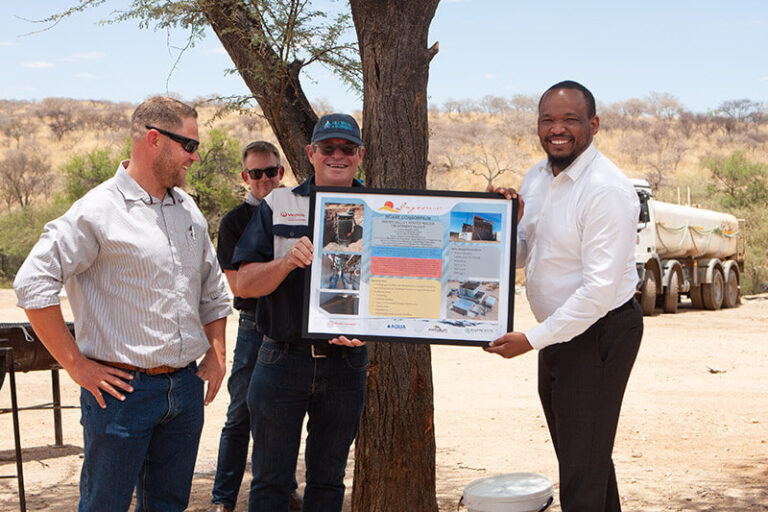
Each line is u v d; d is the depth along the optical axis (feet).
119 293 10.25
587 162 11.21
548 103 11.12
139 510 11.14
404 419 13.82
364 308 11.41
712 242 63.77
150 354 10.34
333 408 12.21
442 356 41.98
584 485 11.43
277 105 15.97
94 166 110.32
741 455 21.76
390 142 13.39
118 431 10.22
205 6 16.01
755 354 41.68
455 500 17.34
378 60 13.41
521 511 11.82
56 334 9.85
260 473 12.31
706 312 62.08
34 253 9.89
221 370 11.51
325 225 11.37
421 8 13.34
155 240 10.44
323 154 11.96
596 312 10.80
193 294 10.94
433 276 11.40
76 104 295.07
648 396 30.99
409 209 11.39
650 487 18.42
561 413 11.51
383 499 13.87
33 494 18.19
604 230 10.81
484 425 26.17
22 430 25.71
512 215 11.34
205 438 24.80
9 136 244.63
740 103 283.38
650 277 57.57
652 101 284.82
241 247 12.12
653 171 190.49
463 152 191.42
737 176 117.50
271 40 15.72
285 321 11.91
